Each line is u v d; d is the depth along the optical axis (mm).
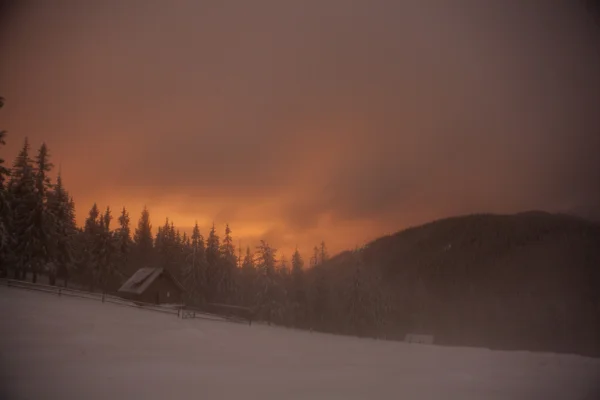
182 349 18875
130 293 42594
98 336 19328
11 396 9305
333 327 49031
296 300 51438
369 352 26297
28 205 36656
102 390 10312
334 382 13461
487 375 17078
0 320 19984
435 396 12242
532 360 22844
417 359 22750
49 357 13836
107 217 47000
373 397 11508
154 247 53188
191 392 10695
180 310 36094
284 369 15656
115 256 46719
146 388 10805
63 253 40625
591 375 16969
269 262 49906
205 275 51750
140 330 22984
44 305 26859
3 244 32219
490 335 46469
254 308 48000
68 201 42031
